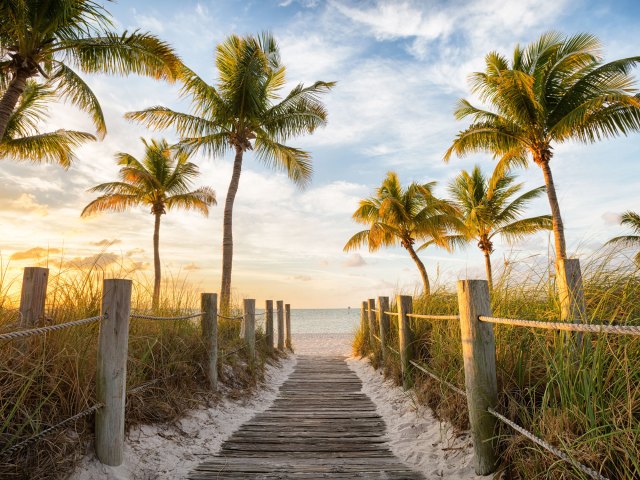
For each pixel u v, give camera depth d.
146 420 3.66
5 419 2.48
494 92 12.39
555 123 12.01
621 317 2.81
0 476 2.29
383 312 7.28
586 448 2.04
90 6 8.63
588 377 2.25
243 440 3.99
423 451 3.51
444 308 6.04
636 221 15.95
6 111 8.02
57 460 2.54
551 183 12.27
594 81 11.15
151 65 9.73
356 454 3.60
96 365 2.99
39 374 2.77
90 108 10.12
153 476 3.01
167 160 17.73
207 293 5.21
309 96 12.73
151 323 4.62
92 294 3.89
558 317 3.10
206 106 12.25
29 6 8.05
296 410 5.25
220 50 12.35
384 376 6.94
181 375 4.52
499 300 3.90
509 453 2.64
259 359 7.85
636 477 1.85
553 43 11.69
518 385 2.93
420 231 16.55
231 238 12.30
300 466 3.29
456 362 4.03
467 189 19.23
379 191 17.66
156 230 17.72
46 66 9.27
